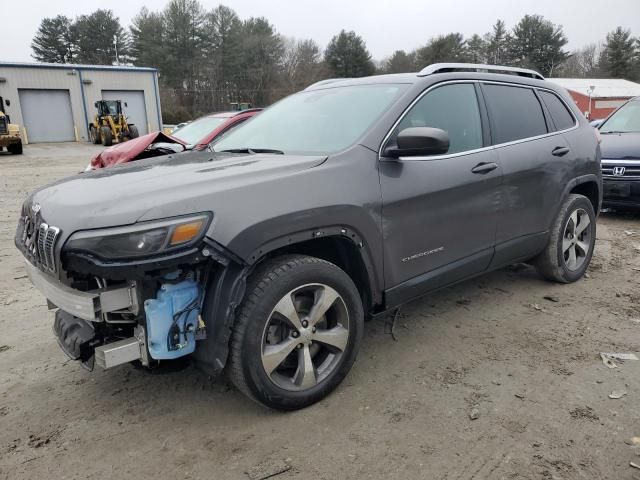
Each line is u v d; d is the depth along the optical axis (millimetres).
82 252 2402
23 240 3043
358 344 3156
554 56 82938
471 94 3971
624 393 3072
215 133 8141
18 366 3574
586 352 3590
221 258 2543
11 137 24672
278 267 2797
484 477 2426
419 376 3314
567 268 4809
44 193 3029
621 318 4148
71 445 2736
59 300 2643
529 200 4242
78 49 82750
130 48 77625
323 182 2949
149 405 3084
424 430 2775
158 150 7086
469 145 3822
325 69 69562
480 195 3783
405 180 3305
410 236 3369
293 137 3672
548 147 4426
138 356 2623
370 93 3736
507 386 3176
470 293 4723
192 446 2705
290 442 2711
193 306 2639
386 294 3305
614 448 2598
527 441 2666
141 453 2664
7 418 2980
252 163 3078
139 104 39250
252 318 2697
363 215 3061
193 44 66875
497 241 4027
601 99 52656
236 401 3104
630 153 7266
